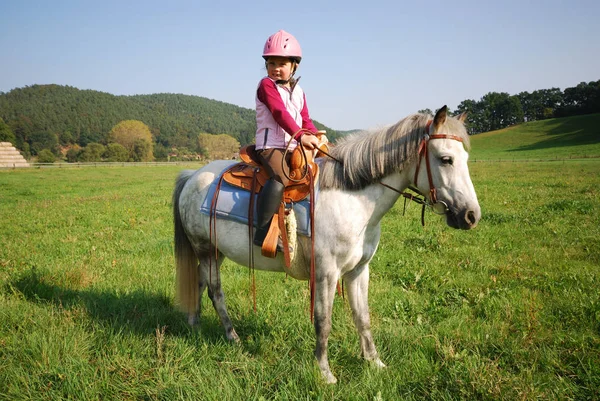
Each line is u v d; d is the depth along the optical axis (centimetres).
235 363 335
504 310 418
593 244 661
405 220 929
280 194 310
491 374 290
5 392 297
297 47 320
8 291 489
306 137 300
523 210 1020
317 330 315
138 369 326
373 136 308
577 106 10050
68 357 330
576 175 2120
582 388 291
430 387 295
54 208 1291
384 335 373
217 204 354
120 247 732
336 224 302
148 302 463
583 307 406
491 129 11481
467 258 614
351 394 284
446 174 285
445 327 387
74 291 494
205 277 407
